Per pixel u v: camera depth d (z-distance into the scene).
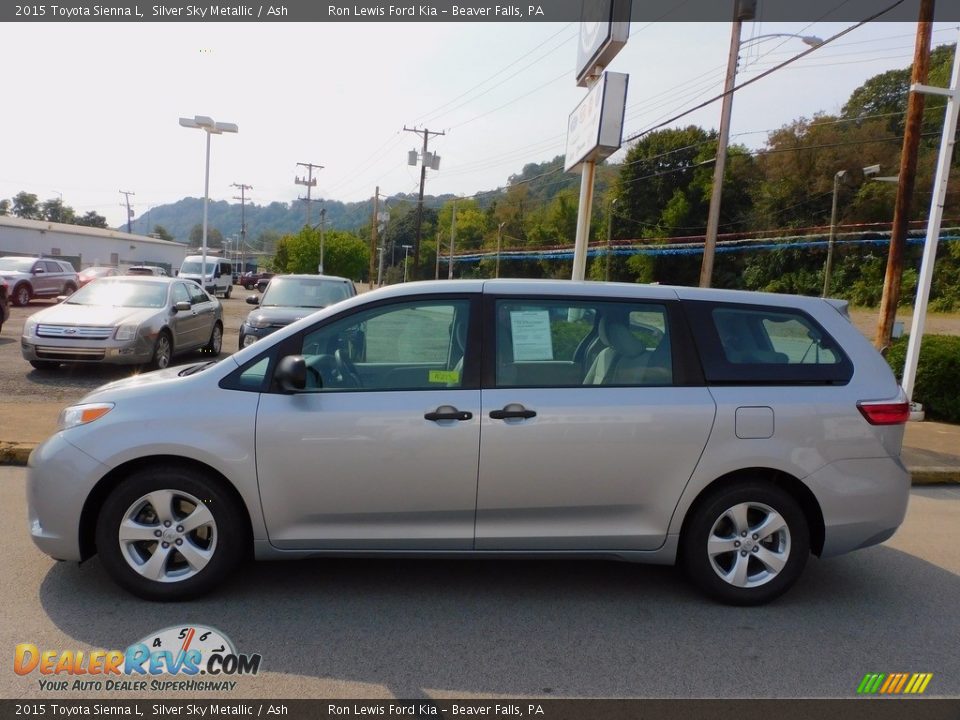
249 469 3.81
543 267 79.25
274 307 12.41
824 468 4.04
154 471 3.82
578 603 4.10
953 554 5.17
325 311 4.09
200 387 3.91
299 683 3.19
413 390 3.93
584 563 4.71
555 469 3.89
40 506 3.85
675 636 3.74
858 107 52.72
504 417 3.86
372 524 3.92
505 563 4.66
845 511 4.07
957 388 10.63
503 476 3.88
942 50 48.12
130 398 3.91
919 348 10.21
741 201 57.66
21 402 8.84
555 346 4.05
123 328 10.78
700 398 3.99
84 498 3.81
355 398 3.89
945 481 7.45
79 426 3.88
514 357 4.01
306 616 3.81
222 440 3.79
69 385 10.16
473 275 90.69
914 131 12.62
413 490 3.88
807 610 4.12
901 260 12.97
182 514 3.94
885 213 48.81
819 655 3.59
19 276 23.16
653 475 3.95
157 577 3.86
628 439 3.91
